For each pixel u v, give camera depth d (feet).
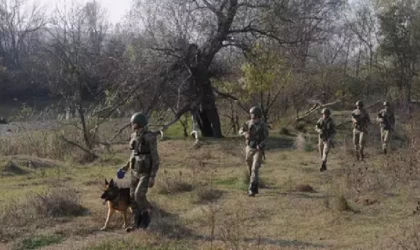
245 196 33.96
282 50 79.92
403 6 121.80
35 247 23.24
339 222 27.22
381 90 117.80
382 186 35.14
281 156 56.29
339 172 42.45
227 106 90.27
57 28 86.99
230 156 55.52
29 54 174.60
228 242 23.08
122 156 56.65
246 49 74.95
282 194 34.81
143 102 73.15
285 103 92.84
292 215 28.89
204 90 76.28
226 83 82.12
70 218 27.73
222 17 72.84
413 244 22.24
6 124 105.40
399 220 27.43
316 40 78.69
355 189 34.53
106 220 26.55
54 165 49.55
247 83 78.33
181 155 56.39
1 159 47.34
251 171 35.01
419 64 124.47
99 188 36.63
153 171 25.29
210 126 79.36
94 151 58.39
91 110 74.59
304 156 56.75
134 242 23.29
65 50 72.38
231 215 28.53
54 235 24.81
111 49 76.95
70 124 66.03
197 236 24.58
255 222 27.45
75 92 64.75
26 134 64.18
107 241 23.57
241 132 35.55
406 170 38.22
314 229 26.04
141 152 25.29
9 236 24.49
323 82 103.09
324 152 45.09
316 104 91.30
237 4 72.54
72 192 31.24
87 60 71.87
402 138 64.69
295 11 73.97
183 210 30.19
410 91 122.42
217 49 74.49
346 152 55.83
